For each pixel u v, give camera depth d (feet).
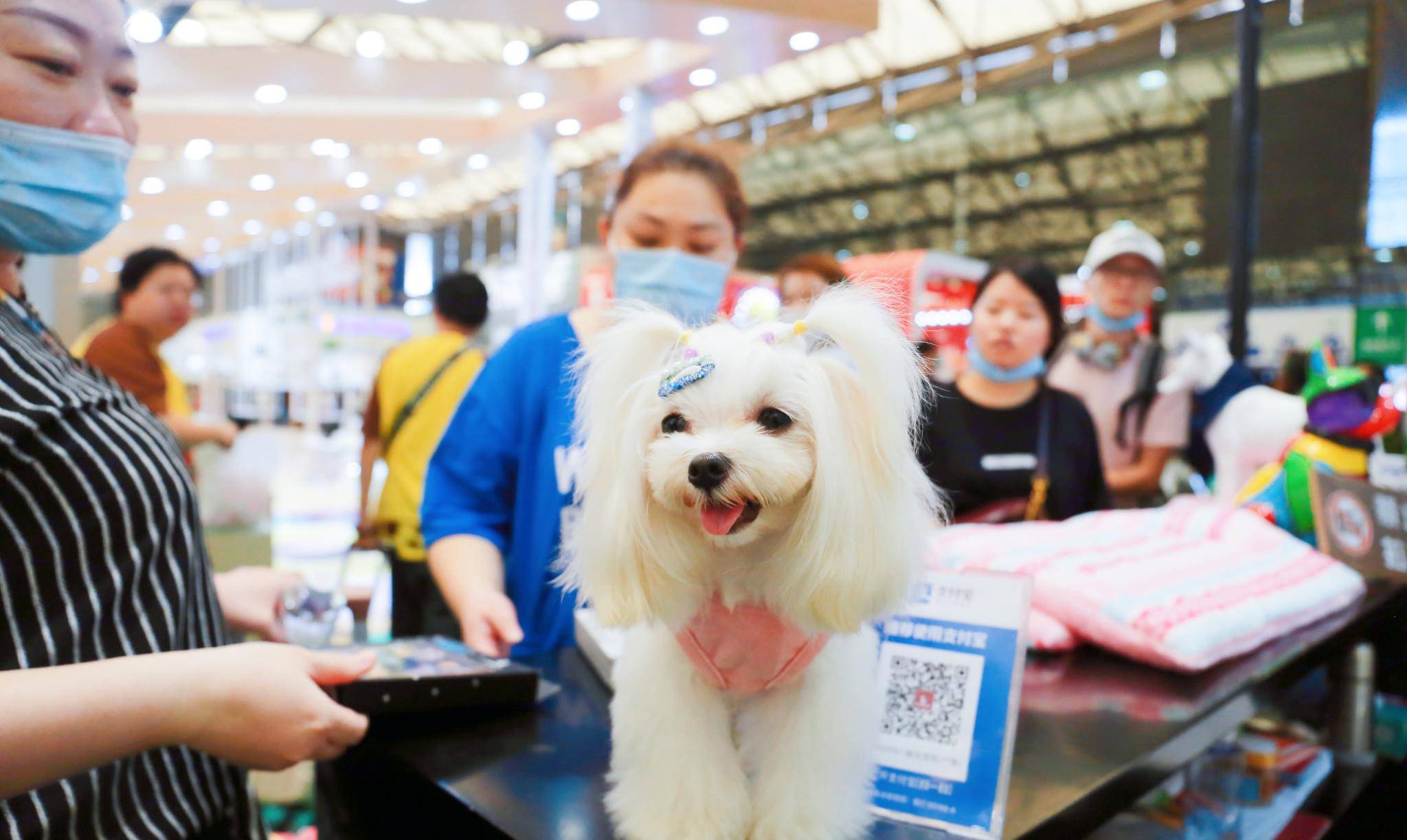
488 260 33.99
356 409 35.24
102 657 2.83
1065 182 28.84
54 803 2.65
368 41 14.32
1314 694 4.95
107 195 3.26
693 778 2.44
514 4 10.28
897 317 2.57
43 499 2.77
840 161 31.78
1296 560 4.93
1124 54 17.56
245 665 2.55
